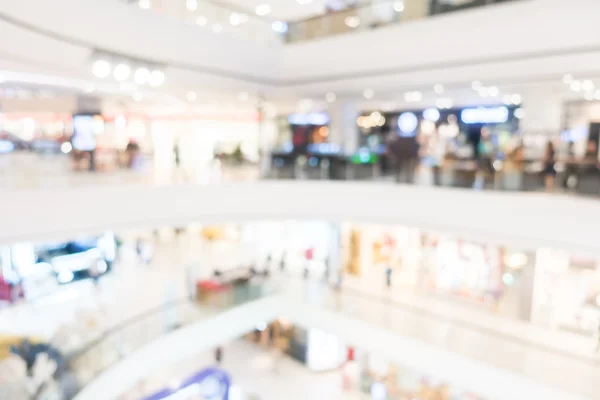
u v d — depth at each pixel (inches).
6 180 337.1
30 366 318.0
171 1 324.2
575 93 457.4
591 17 266.4
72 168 435.2
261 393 536.7
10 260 470.3
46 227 297.4
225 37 362.6
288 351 619.2
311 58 400.5
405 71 357.4
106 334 353.7
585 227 309.3
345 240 552.4
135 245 644.7
